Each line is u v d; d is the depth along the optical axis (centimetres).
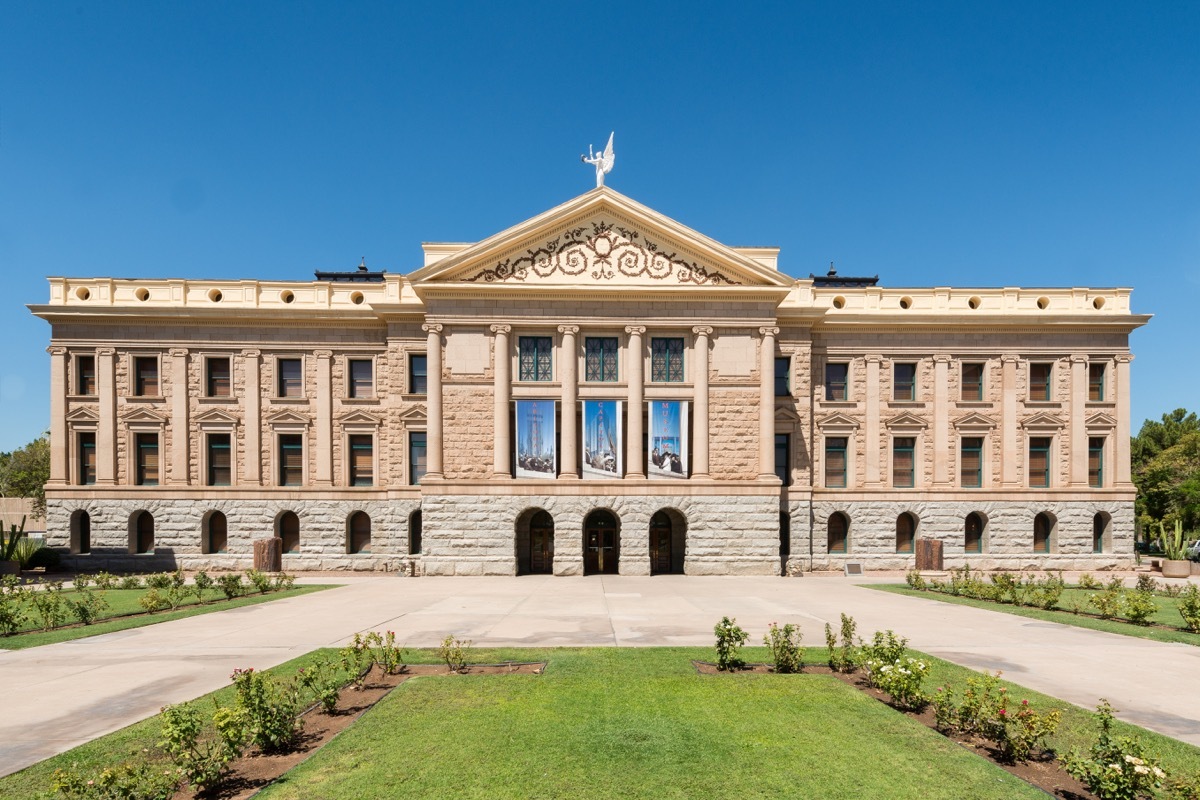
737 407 4059
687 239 4059
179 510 4294
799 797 898
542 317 4038
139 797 835
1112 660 1692
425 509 3947
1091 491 4431
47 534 4247
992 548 4394
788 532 4306
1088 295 4538
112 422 4322
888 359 4503
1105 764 894
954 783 941
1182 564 4091
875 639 1536
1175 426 8138
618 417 4006
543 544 4150
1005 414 4478
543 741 1091
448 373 4028
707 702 1296
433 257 4294
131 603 2727
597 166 4134
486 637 1981
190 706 1252
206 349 4388
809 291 4491
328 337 4425
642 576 3900
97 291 4378
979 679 1449
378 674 1527
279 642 1898
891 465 4462
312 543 4306
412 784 932
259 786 932
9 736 1141
